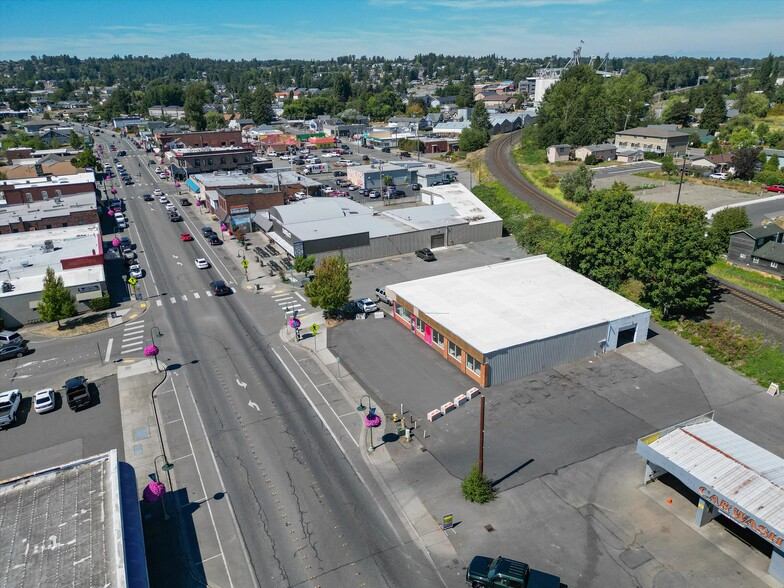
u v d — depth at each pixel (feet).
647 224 181.68
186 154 434.30
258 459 118.83
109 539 85.20
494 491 107.24
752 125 508.12
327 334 177.68
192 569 92.22
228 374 154.30
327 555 94.17
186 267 246.47
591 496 105.40
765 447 116.98
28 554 82.99
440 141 568.41
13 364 165.89
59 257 228.02
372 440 123.95
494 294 177.37
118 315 197.98
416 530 98.84
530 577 85.76
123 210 356.59
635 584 86.63
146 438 127.03
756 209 289.53
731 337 162.40
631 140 466.70
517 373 147.23
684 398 136.67
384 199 358.23
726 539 94.89
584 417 129.70
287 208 274.77
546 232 256.73
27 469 117.91
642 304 190.39
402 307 180.75
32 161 493.36
